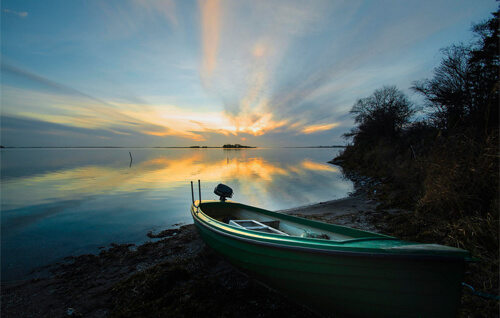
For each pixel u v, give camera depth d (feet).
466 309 11.53
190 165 135.85
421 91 49.16
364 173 71.31
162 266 18.06
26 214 36.11
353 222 27.37
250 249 13.75
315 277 11.47
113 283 16.31
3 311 13.44
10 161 176.04
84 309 13.46
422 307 9.73
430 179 24.26
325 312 11.93
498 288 12.57
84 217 34.37
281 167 120.37
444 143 25.96
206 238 18.66
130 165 136.05
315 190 56.75
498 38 35.68
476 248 15.47
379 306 10.39
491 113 33.63
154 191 55.57
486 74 38.01
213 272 17.03
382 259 9.80
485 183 19.53
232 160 186.60
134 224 31.09
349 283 10.66
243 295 13.91
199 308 12.56
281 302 13.25
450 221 19.84
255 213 22.89
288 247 11.86
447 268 9.21
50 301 14.34
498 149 20.07
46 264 19.76
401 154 57.06
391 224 24.44
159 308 12.78
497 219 16.52
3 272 18.40
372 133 88.43
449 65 43.86
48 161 175.32
